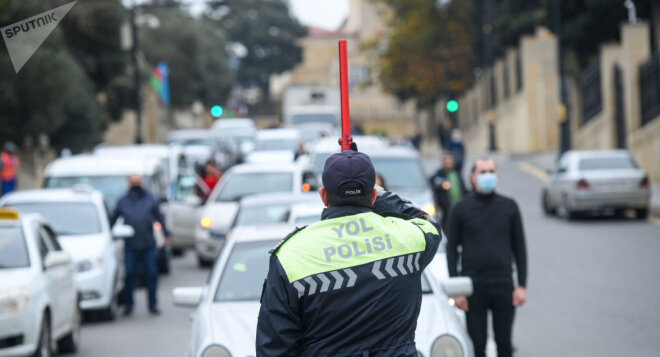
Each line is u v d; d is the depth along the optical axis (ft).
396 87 354.54
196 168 179.01
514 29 274.77
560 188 127.65
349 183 20.42
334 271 19.54
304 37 556.51
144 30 364.79
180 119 419.74
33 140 163.73
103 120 199.31
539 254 95.04
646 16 202.59
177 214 107.96
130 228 72.13
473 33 314.14
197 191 120.16
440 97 343.46
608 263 86.99
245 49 547.90
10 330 48.57
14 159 132.87
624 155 127.13
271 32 542.16
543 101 254.06
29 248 53.78
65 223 72.90
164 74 273.75
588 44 215.51
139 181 73.31
